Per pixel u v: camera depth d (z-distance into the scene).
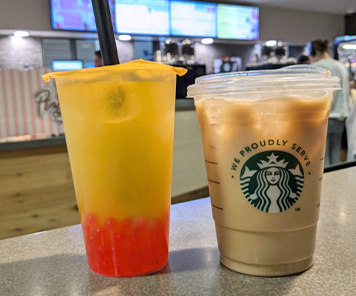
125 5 4.26
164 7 4.51
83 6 4.02
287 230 0.41
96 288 0.41
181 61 3.54
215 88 0.40
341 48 5.93
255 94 0.39
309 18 5.91
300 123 0.39
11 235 1.54
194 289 0.40
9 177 1.51
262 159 0.40
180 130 2.21
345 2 5.40
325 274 0.42
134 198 0.42
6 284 0.42
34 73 1.72
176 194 2.23
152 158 0.42
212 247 0.52
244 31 5.20
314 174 0.41
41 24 3.91
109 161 0.41
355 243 0.51
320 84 0.39
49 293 0.40
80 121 0.41
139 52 4.89
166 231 0.46
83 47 4.68
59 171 1.63
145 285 0.41
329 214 0.64
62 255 0.51
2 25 3.75
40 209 1.59
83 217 0.44
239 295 0.38
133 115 0.40
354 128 1.58
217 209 0.44
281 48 4.40
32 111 1.73
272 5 5.43
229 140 0.41
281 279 0.41
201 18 4.81
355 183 0.83
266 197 0.40
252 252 0.42
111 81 0.39
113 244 0.43
